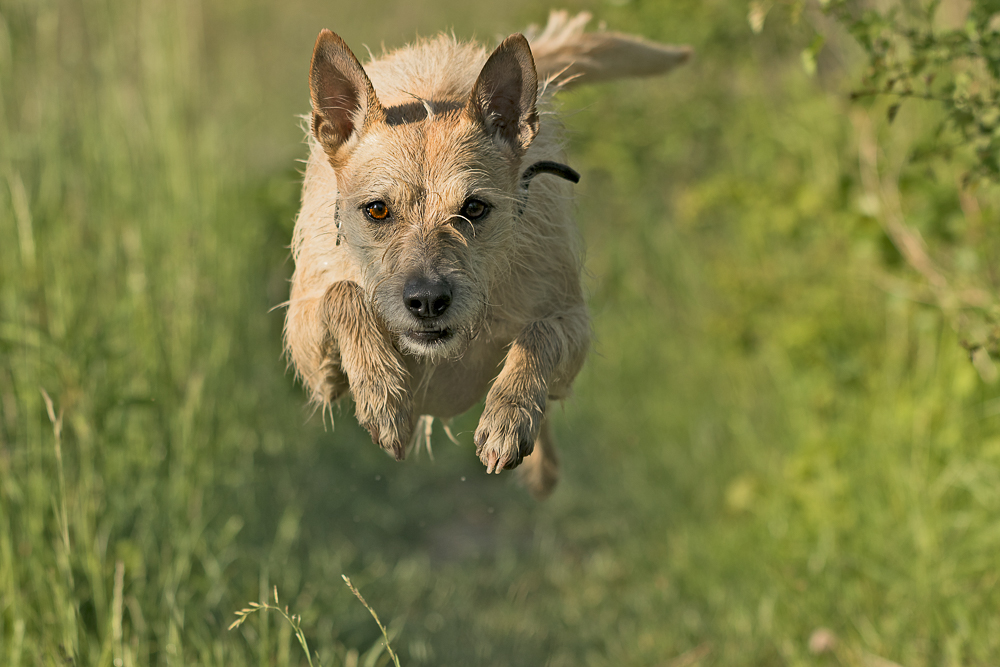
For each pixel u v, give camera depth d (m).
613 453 11.88
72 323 8.19
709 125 13.30
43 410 7.34
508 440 5.05
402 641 8.05
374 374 5.27
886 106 9.67
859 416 9.38
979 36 6.37
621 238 14.39
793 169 11.59
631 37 7.48
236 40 15.69
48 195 8.86
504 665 8.05
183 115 10.80
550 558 9.91
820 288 10.38
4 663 6.18
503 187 5.42
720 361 12.25
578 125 13.43
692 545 9.49
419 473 11.64
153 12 10.65
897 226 9.08
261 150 14.77
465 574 9.56
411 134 5.29
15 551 6.75
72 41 10.23
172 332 9.52
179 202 10.32
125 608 6.75
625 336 13.26
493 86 5.38
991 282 8.68
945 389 8.75
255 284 11.68
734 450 10.86
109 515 7.48
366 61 6.31
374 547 10.00
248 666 6.77
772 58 12.77
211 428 9.34
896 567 7.97
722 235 13.64
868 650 7.46
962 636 7.11
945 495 8.19
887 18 6.62
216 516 8.69
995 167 6.39
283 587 8.12
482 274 5.38
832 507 8.72
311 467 10.66
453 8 17.34
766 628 7.98
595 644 8.45
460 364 5.82
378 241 5.34
